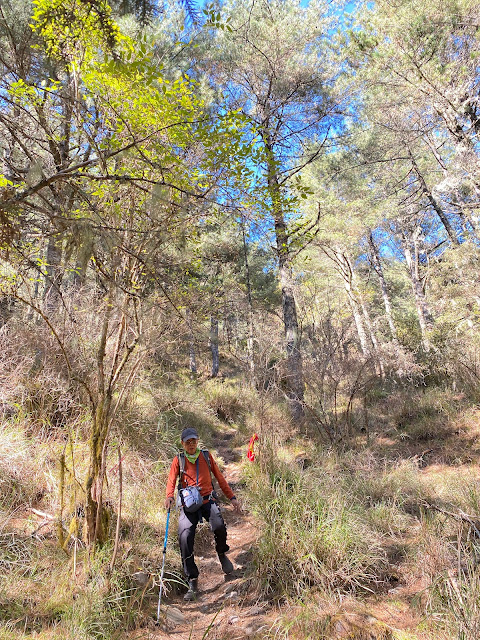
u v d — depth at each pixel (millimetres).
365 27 9336
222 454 7965
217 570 3918
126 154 2969
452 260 9977
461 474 5250
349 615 2707
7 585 2750
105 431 3514
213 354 16859
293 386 8656
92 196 3096
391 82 9734
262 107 9617
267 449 5754
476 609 2271
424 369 9711
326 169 13062
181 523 3580
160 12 2627
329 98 9836
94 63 2961
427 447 6648
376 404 9117
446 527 3600
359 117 11453
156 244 2670
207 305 4328
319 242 10406
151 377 6047
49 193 2621
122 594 2973
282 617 2807
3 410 4375
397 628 2590
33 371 4500
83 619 2557
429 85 9078
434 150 11695
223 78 9414
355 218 12828
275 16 9438
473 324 10492
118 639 2555
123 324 3523
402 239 18047
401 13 8453
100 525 3426
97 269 2979
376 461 5953
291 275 9688
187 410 8758
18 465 3955
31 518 3650
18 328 4332
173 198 2908
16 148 2834
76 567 3180
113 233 2441
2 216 2096
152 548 3766
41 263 3779
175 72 5012
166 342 3799
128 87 2949
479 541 3082
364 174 13602
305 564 3277
